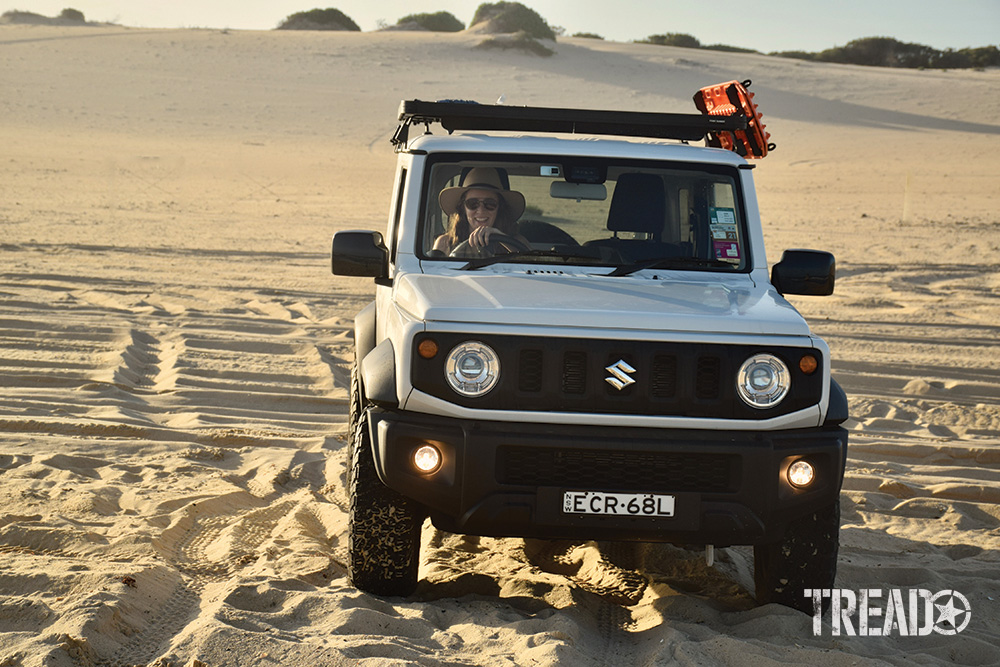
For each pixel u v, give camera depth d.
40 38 66.38
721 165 5.13
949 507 6.45
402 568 4.38
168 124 41.66
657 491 3.98
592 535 4.04
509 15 84.12
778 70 69.81
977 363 10.78
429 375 4.00
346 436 7.55
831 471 4.05
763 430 4.04
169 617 4.15
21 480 6.00
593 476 4.00
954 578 5.19
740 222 5.06
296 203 24.67
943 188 31.20
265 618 4.04
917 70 75.94
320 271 15.73
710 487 4.02
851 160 38.69
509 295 4.28
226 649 3.67
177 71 57.72
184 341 10.16
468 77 63.41
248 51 66.38
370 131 42.97
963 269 17.67
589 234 5.04
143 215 21.62
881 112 54.28
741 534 4.02
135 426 7.30
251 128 42.06
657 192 5.07
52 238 17.88
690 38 91.81
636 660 3.95
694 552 5.36
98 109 44.12
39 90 47.75
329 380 8.97
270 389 8.66
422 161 5.07
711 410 4.02
